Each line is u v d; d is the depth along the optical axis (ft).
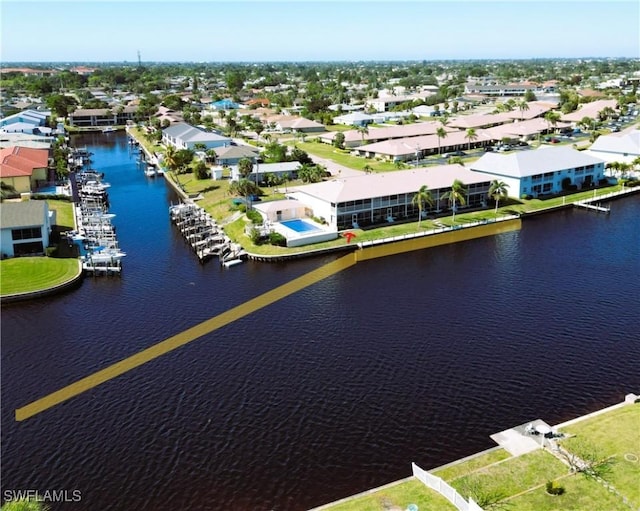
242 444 189.67
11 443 192.65
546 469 167.22
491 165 499.92
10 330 270.87
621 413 192.54
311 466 179.32
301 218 425.69
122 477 177.47
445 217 428.97
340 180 425.69
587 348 242.37
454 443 186.80
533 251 365.61
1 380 228.84
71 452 188.44
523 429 190.49
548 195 491.72
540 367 228.63
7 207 370.53
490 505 153.79
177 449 188.44
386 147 645.92
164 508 165.68
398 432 193.06
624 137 587.27
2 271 325.21
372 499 159.53
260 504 165.99
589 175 521.24
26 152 588.09
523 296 296.30
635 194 511.40
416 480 167.12
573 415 198.59
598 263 341.82
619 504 152.46
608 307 280.72
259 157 609.42
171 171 595.06
